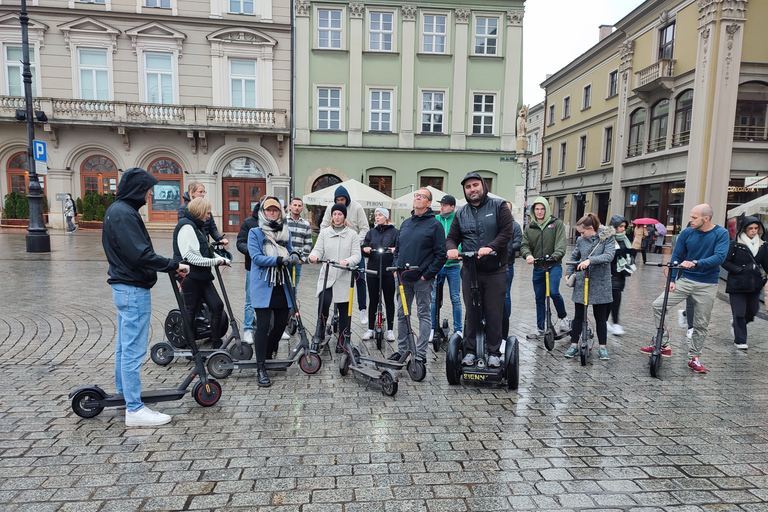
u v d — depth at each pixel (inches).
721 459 122.3
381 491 105.2
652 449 127.0
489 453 123.2
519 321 285.0
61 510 95.9
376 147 797.9
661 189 856.9
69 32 761.0
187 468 112.7
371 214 670.5
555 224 235.9
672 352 222.5
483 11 785.6
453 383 173.3
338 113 799.7
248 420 139.9
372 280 228.1
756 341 245.8
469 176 169.2
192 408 147.6
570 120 1197.1
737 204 762.2
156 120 778.2
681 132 807.7
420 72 792.9
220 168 818.8
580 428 138.9
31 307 273.6
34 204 498.9
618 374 188.9
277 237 177.3
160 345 184.7
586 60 1109.1
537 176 1595.7
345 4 772.0
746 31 726.5
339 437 130.4
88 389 136.5
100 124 763.4
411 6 776.3
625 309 330.0
